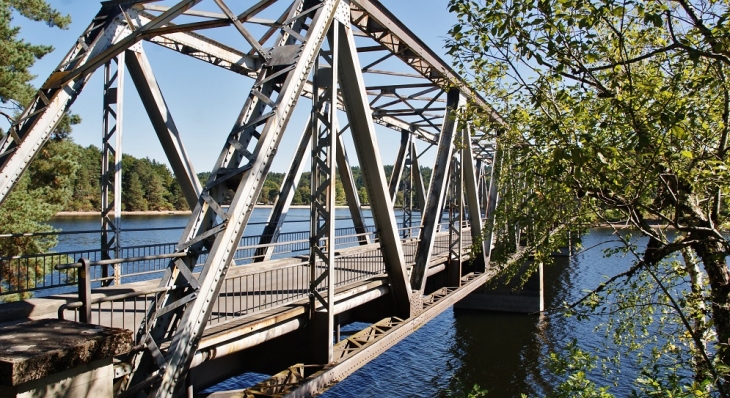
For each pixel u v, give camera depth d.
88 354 3.31
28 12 15.75
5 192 6.01
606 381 15.50
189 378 6.21
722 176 4.41
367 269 11.73
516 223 5.96
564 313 6.16
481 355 20.36
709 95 4.66
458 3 4.56
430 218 12.21
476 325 24.66
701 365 5.44
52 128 6.50
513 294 26.64
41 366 3.00
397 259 9.99
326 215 7.66
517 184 6.05
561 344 21.23
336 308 8.32
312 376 7.10
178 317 5.43
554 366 5.49
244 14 6.75
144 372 4.94
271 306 6.92
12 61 14.62
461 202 15.37
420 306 11.36
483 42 4.75
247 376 17.73
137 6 7.48
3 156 6.09
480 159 30.09
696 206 5.40
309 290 7.77
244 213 5.59
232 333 6.08
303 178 48.12
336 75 7.71
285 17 7.55
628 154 4.31
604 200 4.71
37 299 6.41
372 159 8.99
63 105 6.64
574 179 4.63
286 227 41.16
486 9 4.50
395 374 18.58
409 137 20.75
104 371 3.48
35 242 15.26
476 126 6.25
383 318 10.86
